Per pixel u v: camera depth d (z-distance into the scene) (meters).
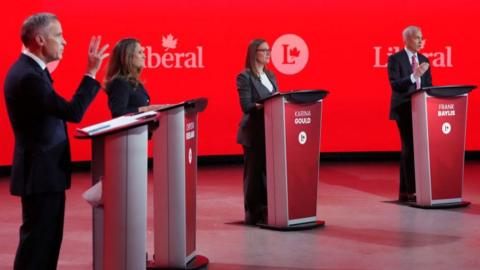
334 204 6.83
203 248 5.15
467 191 7.52
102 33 8.64
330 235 5.53
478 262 4.73
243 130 5.91
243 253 5.01
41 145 3.39
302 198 5.76
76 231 5.71
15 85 3.34
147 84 8.85
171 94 8.96
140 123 3.25
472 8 9.40
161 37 8.88
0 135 8.38
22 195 3.40
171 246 4.45
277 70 9.20
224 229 5.79
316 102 5.73
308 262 4.75
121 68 4.59
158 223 4.45
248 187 5.94
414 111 6.55
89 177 8.41
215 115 9.16
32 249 3.43
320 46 9.29
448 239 5.38
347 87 9.39
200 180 8.27
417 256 4.89
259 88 5.89
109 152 3.25
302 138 5.69
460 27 9.39
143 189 3.33
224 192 7.54
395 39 9.39
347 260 4.80
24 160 3.41
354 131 9.48
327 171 8.87
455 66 9.41
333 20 9.30
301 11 9.22
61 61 8.48
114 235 3.29
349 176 8.51
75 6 8.51
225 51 9.11
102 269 3.34
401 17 9.37
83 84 3.38
